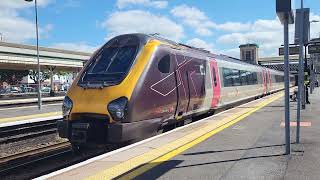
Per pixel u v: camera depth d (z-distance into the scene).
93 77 11.99
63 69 73.69
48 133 17.56
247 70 29.00
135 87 11.45
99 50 12.95
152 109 12.12
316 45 23.36
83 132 11.23
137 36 12.91
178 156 8.54
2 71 84.56
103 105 11.12
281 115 17.09
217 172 7.14
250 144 9.80
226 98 21.72
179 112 14.45
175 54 14.17
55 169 11.54
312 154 8.48
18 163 12.59
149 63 12.26
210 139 10.64
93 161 8.23
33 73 96.69
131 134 11.16
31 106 29.59
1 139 15.20
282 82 56.25
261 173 6.99
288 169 7.23
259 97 35.84
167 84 13.16
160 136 11.23
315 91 46.09
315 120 15.01
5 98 47.44
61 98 41.06
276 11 7.77
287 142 8.48
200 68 16.86
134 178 6.89
